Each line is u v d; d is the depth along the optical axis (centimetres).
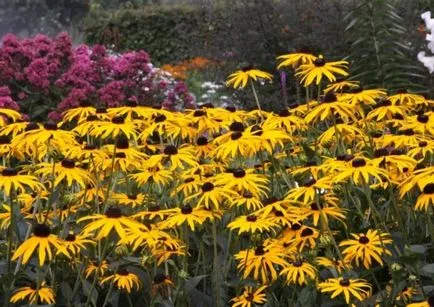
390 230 346
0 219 331
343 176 296
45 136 304
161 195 382
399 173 330
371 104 387
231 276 325
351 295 280
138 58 749
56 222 347
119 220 279
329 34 941
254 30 1010
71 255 307
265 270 296
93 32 1739
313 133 422
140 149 424
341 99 353
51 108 705
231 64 1050
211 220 302
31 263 312
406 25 901
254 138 331
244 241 346
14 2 2608
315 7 982
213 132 401
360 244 299
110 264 297
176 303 304
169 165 381
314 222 309
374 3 796
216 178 315
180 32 1628
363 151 380
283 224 307
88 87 696
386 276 331
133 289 318
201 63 1344
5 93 664
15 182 289
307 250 308
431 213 342
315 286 295
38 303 305
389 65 789
